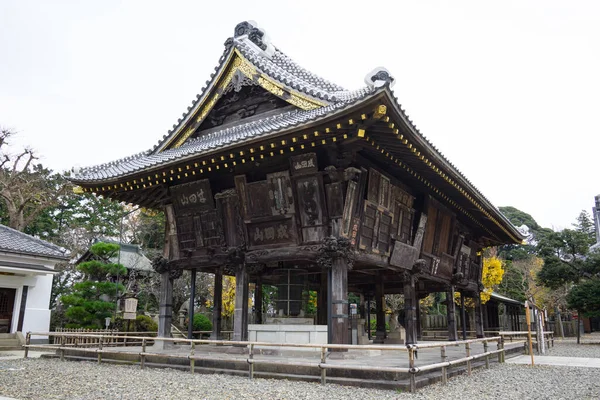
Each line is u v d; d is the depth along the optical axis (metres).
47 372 13.58
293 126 12.94
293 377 11.92
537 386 11.79
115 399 9.30
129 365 15.36
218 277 19.41
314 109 16.64
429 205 19.48
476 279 27.39
